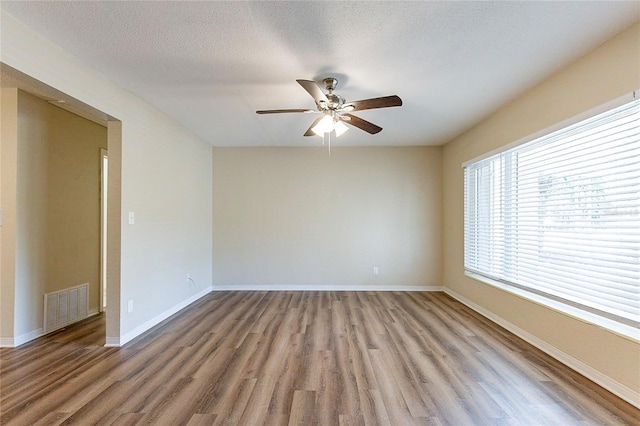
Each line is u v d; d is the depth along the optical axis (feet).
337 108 8.81
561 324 8.39
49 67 7.15
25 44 6.59
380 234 17.25
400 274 17.17
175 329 11.02
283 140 15.98
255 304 14.30
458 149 15.07
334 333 10.58
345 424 5.89
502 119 11.20
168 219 12.56
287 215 17.33
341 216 17.26
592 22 6.39
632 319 6.70
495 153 11.53
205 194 16.47
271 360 8.54
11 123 9.66
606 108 7.02
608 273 7.29
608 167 7.27
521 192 10.41
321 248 17.26
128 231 9.98
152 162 11.35
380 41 7.07
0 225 9.57
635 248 6.67
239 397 6.76
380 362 8.41
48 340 9.99
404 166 17.22
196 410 6.31
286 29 6.63
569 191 8.42
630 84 6.55
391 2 5.80
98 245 13.09
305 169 17.33
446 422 5.95
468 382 7.38
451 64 8.10
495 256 11.96
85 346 9.51
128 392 6.95
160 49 7.44
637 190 6.63
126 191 9.89
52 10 6.07
